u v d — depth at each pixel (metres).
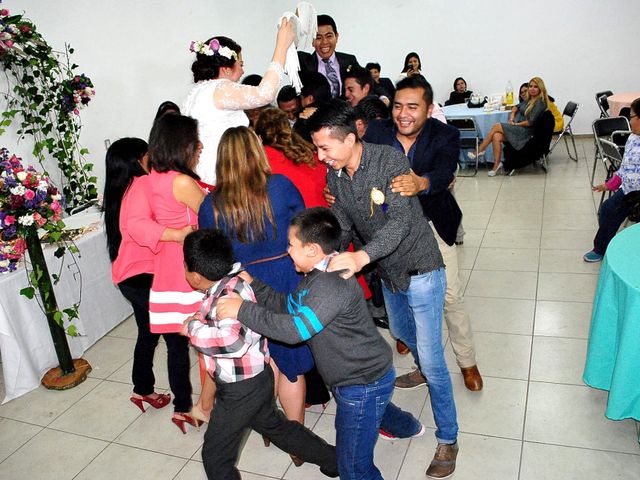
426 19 7.86
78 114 3.72
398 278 1.88
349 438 1.63
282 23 2.17
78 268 3.16
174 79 5.09
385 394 1.62
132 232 2.12
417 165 2.08
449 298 2.37
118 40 4.41
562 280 3.56
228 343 1.59
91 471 2.30
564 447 2.14
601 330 2.12
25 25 3.22
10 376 2.83
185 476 2.22
